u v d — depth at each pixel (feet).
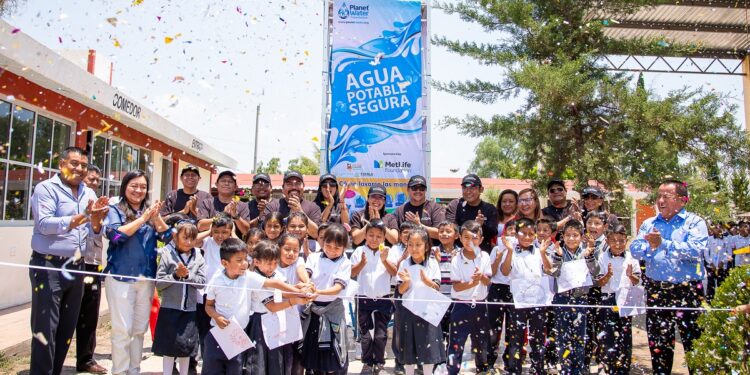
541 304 15.01
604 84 29.04
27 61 20.52
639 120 28.94
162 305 14.28
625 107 28.78
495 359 16.29
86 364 15.74
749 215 33.35
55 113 25.89
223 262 12.58
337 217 19.01
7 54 19.39
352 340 18.29
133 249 13.92
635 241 15.55
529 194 17.81
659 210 15.57
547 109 29.53
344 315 13.91
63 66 23.29
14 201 23.79
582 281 15.06
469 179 18.12
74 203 13.87
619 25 43.62
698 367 12.76
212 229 15.80
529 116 31.71
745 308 11.69
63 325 13.61
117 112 29.63
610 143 30.19
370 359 15.78
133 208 14.35
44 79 22.59
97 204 12.69
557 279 15.51
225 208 17.79
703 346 12.73
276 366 12.57
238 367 12.10
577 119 30.58
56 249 13.15
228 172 18.99
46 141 25.90
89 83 25.90
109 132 32.12
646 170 30.17
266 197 19.39
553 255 15.62
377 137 20.94
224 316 12.37
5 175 23.02
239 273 12.64
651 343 15.01
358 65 21.15
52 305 13.01
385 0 21.45
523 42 31.63
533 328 15.21
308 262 14.39
